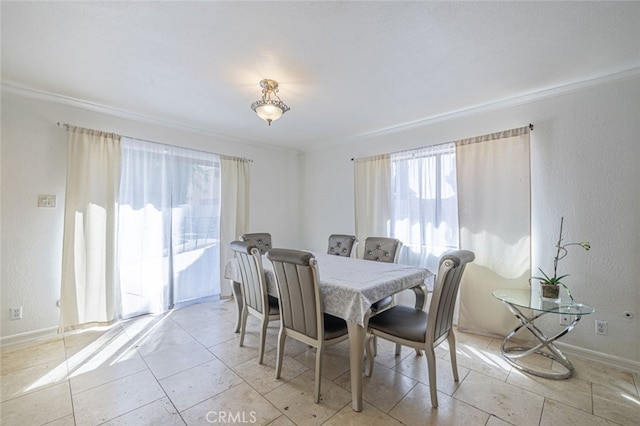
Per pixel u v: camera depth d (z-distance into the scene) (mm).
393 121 3424
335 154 4449
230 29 1722
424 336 1777
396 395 1860
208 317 3238
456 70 2211
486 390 1914
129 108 2988
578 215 2377
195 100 2783
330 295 1897
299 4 1511
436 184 3254
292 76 2303
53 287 2691
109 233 2922
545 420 1633
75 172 2754
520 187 2615
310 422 1618
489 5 1523
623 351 2176
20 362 2238
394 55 2002
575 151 2395
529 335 2584
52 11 1562
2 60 2078
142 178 3240
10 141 2498
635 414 1680
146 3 1502
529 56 2016
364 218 3930
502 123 2805
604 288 2258
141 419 1640
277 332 2859
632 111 2164
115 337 2693
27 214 2572
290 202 4938
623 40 1823
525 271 2584
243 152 4301
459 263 1708
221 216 3939
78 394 1858
